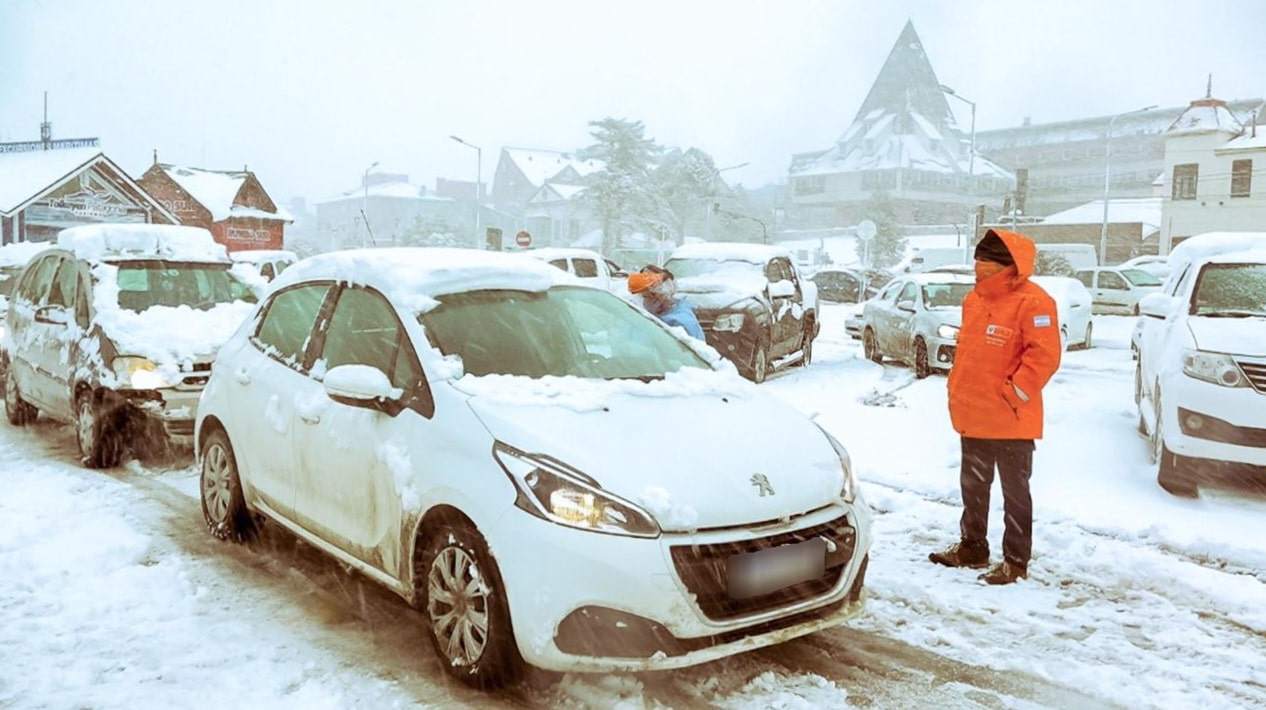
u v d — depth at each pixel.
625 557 3.65
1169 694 4.07
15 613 4.84
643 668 3.65
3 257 15.03
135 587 5.19
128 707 3.88
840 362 16.36
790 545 3.91
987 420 5.36
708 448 4.12
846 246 88.56
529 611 3.71
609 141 79.88
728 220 92.44
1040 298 5.27
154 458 8.24
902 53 125.69
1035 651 4.50
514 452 3.95
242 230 46.81
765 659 4.38
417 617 4.85
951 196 109.50
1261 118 102.75
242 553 5.75
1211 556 5.68
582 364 4.95
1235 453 6.64
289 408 5.14
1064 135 119.44
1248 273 7.81
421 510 4.17
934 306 14.20
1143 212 66.94
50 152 35.03
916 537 6.20
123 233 9.27
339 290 5.34
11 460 8.26
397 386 4.61
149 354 7.62
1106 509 6.63
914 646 4.55
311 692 4.02
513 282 5.28
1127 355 17.30
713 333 12.43
